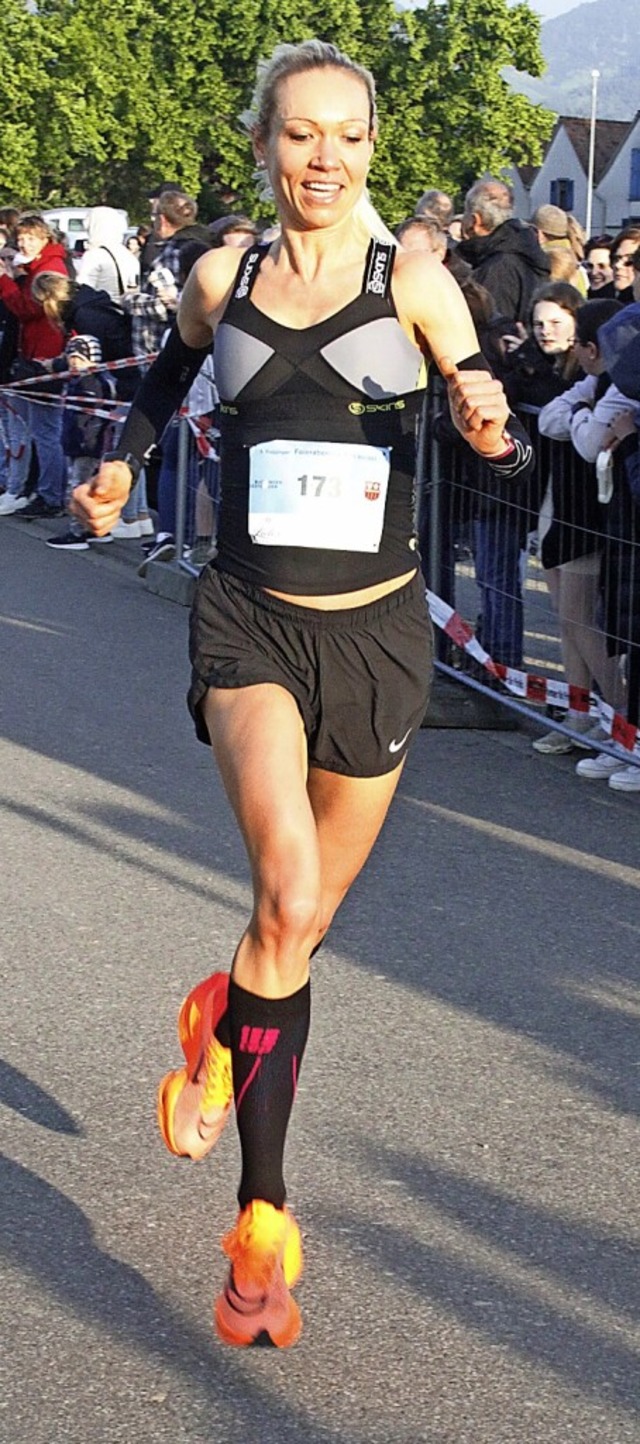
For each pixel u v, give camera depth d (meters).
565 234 9.21
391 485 2.76
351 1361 2.70
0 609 8.64
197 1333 2.77
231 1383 2.64
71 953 4.33
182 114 51.38
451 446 6.59
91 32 50.62
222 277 2.83
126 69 50.84
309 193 2.66
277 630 2.73
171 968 4.25
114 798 5.66
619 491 5.68
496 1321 2.81
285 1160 3.33
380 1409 2.58
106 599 8.95
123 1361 2.69
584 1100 3.62
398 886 4.90
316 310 2.71
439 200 9.55
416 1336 2.77
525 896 4.85
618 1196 3.24
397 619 2.76
